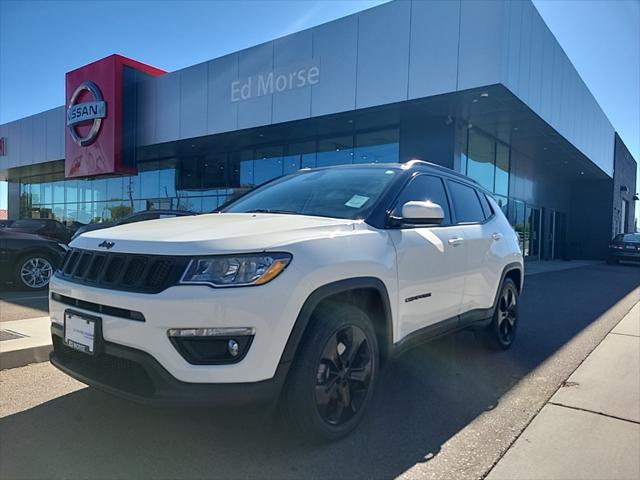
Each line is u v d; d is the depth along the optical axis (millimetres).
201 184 21234
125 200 24812
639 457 3020
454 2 11250
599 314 8023
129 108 18969
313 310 2883
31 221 15633
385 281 3361
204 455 2900
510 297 5652
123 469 2732
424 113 13367
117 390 2758
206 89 16500
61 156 23266
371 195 3805
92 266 3051
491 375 4598
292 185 4477
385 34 12297
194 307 2568
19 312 6668
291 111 14211
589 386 4312
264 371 2650
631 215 41469
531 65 12797
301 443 3061
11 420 3332
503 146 18172
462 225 4656
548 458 2996
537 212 23344
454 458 2975
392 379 4430
